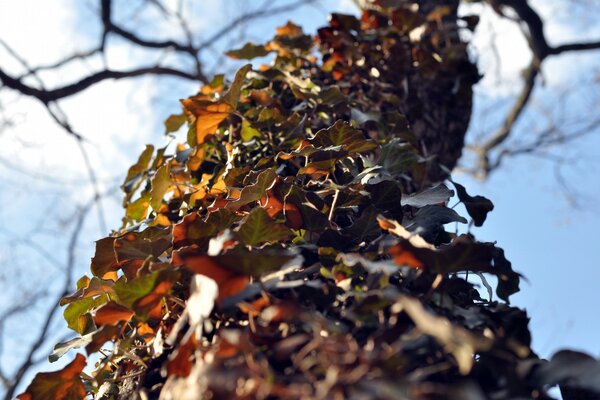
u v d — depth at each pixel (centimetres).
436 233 68
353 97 107
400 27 117
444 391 47
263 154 87
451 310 60
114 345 68
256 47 112
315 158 75
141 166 96
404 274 60
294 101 99
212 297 56
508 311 62
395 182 71
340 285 60
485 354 54
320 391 47
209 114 87
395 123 96
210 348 55
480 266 57
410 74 116
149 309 63
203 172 89
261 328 56
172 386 56
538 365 54
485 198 78
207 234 69
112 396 69
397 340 53
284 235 62
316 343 50
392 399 44
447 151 118
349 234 67
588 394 58
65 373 66
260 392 49
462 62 117
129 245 72
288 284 57
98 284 72
